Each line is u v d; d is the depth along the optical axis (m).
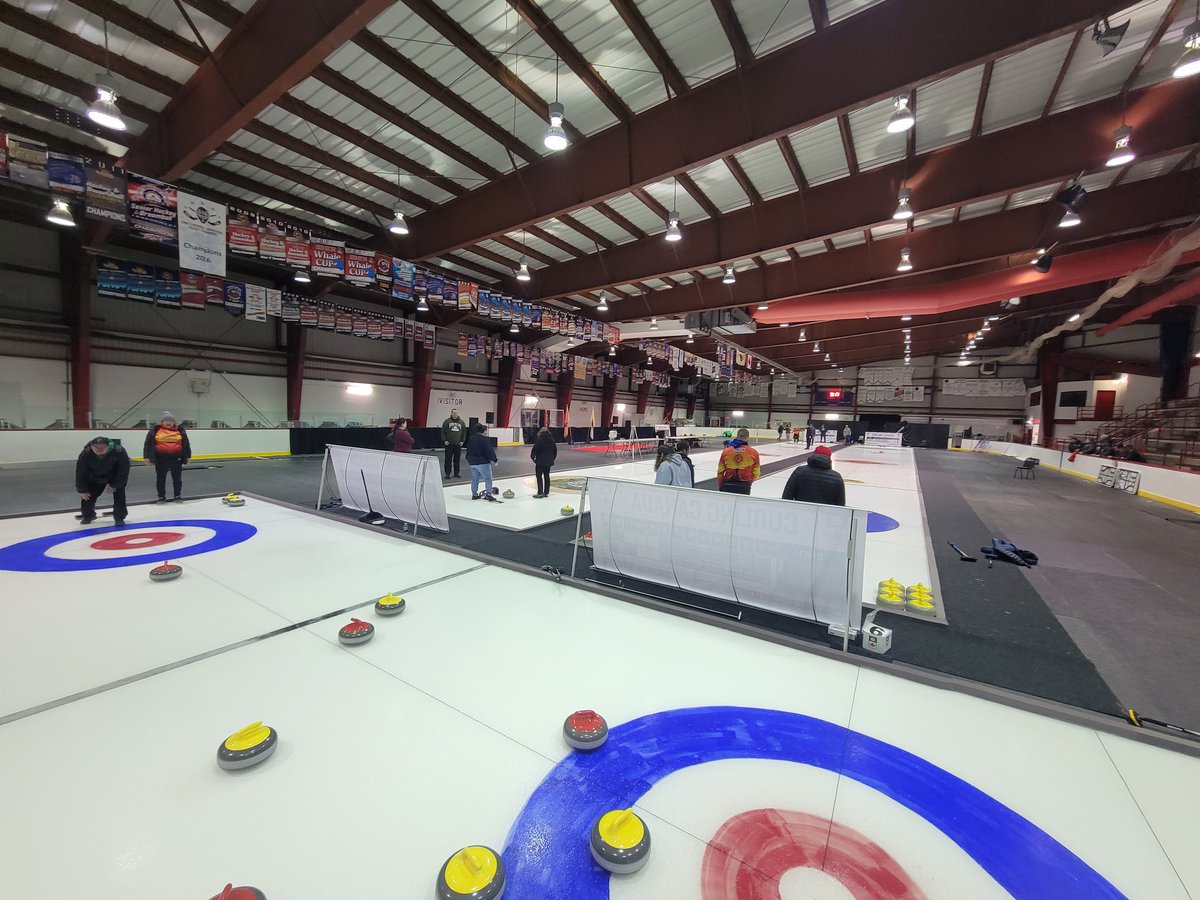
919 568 5.33
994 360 35.16
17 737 2.12
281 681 2.62
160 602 3.66
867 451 26.97
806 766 2.05
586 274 14.84
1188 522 8.19
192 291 13.65
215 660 2.83
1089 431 25.12
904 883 1.51
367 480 6.39
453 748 2.11
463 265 15.42
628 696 2.55
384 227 12.45
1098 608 4.13
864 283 14.02
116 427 13.90
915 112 7.96
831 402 42.34
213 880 1.46
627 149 8.28
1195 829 1.75
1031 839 1.69
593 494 4.45
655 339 27.75
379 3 4.97
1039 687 2.84
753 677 2.77
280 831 1.65
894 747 2.19
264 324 18.00
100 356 14.24
